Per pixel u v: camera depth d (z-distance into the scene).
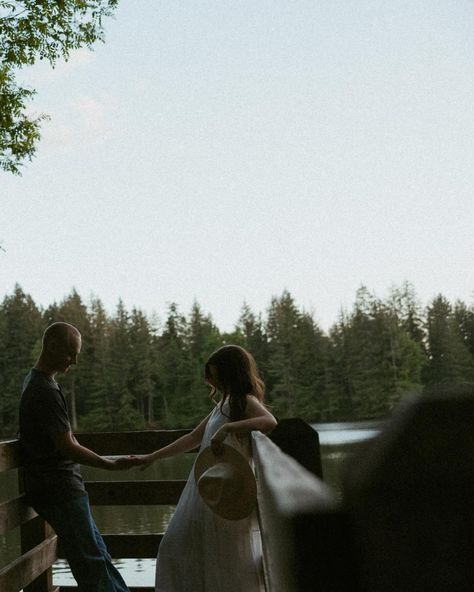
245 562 3.31
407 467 0.32
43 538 4.29
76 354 4.01
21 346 90.94
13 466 3.91
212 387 3.89
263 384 3.60
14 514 3.90
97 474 31.66
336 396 88.44
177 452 4.11
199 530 3.50
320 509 0.35
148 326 103.88
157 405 95.00
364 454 0.34
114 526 16.70
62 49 9.31
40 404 3.82
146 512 18.98
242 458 3.21
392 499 0.33
